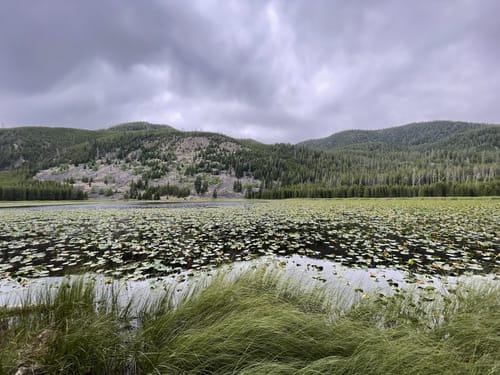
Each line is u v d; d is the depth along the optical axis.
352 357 1.92
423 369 1.81
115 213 18.28
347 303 3.21
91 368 2.05
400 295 3.41
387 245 7.42
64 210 22.81
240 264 5.62
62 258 6.33
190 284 3.52
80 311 2.64
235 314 2.46
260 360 1.96
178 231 10.05
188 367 1.98
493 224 10.64
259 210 19.98
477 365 1.85
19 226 11.56
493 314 2.58
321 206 24.48
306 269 5.28
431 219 12.45
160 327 2.42
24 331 2.29
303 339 2.15
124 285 4.13
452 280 4.52
